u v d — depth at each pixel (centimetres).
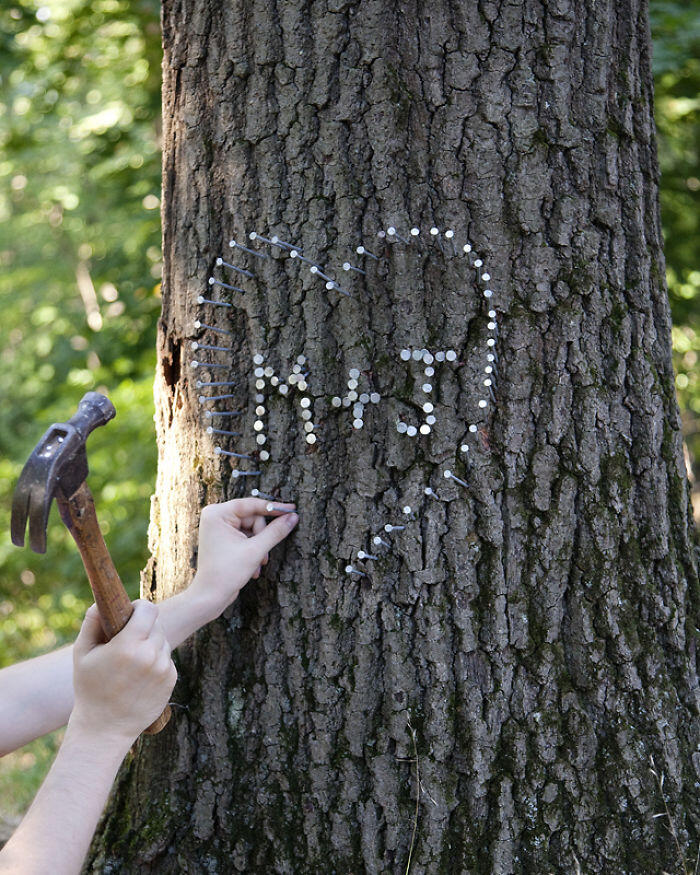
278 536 188
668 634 193
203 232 198
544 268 187
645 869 185
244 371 197
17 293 1005
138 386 621
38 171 863
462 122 184
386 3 183
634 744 188
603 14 189
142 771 202
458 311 186
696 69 562
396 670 188
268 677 194
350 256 188
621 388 192
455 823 186
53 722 179
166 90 206
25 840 128
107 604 136
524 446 188
